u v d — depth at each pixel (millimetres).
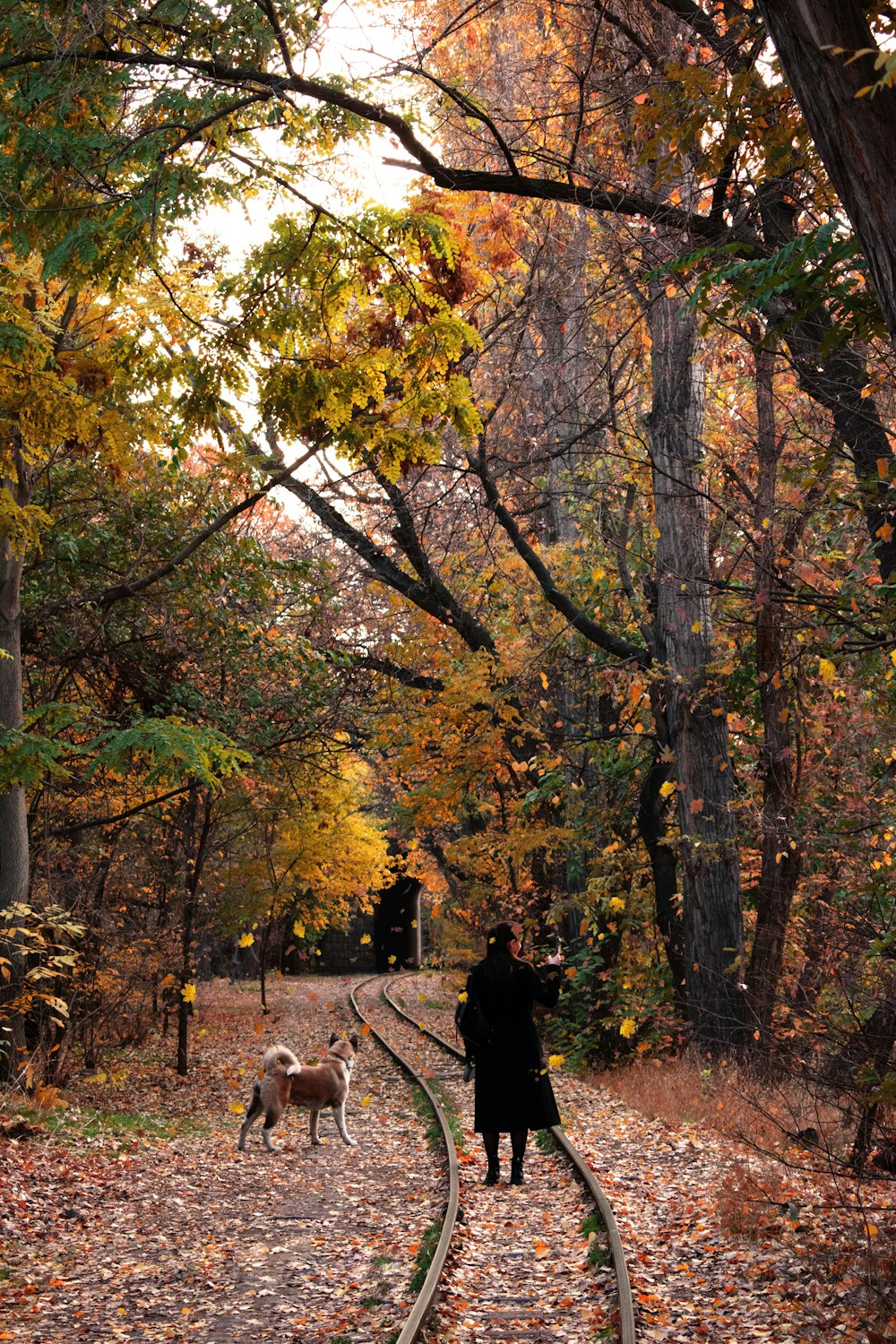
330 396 8734
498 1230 7984
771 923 13062
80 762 15586
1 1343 5867
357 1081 17531
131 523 15719
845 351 7977
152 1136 12602
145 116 7328
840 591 9391
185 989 18359
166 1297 6734
